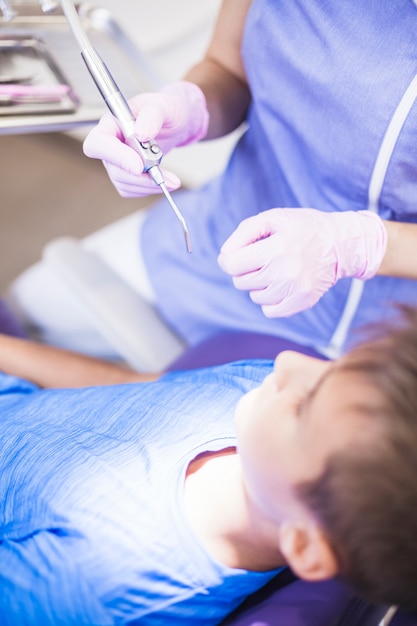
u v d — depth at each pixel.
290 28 0.92
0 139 2.19
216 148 1.88
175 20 1.68
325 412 0.53
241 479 0.66
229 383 0.85
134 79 1.10
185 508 0.68
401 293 0.98
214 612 0.69
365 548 0.51
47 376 1.04
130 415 0.79
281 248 0.80
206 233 1.23
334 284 0.94
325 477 0.51
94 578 0.64
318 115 0.92
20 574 0.67
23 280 1.31
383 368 0.53
